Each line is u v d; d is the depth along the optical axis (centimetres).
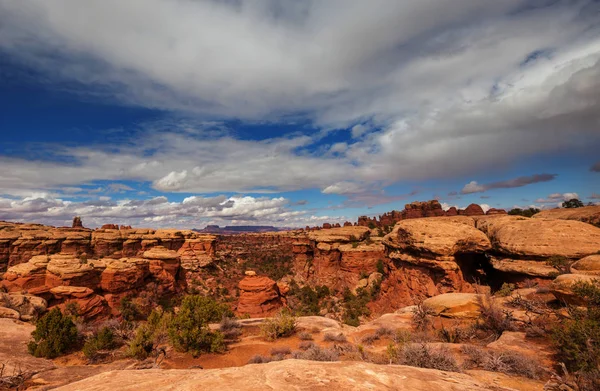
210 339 1947
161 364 1703
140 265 5275
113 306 4328
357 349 1477
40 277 3988
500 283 3153
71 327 2067
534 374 825
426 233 3572
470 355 1068
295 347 1959
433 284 3459
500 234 3269
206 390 322
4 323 2388
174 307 4978
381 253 7588
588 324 926
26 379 1330
